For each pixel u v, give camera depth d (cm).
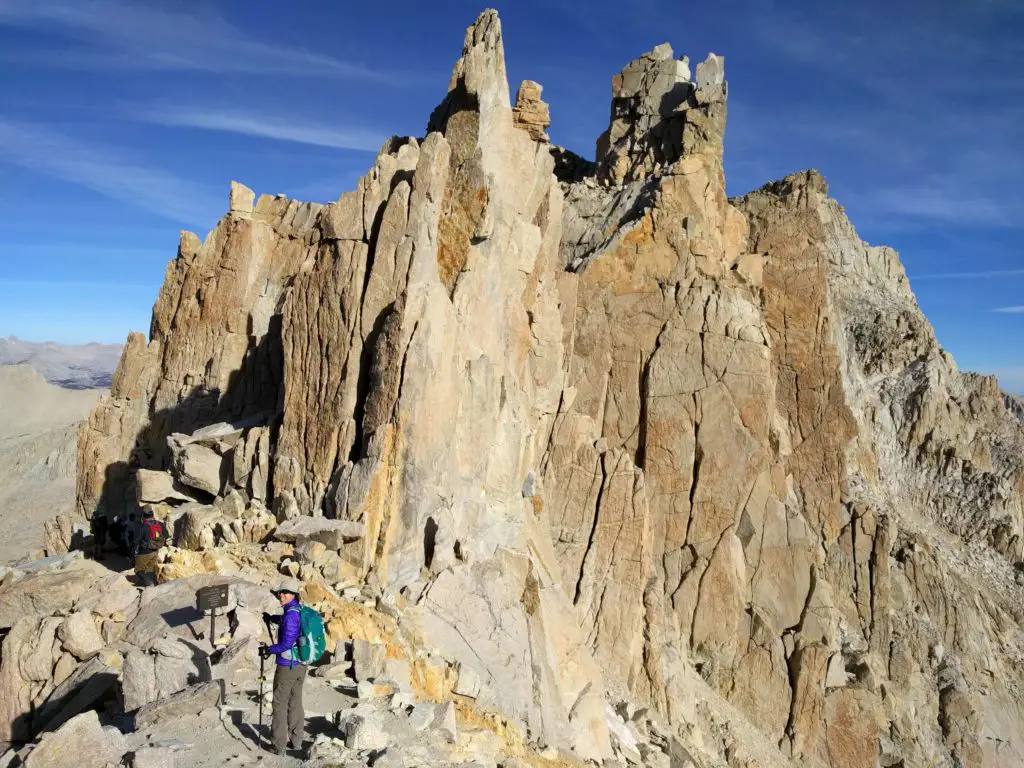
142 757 1238
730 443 3553
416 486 2308
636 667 3172
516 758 1728
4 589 2119
